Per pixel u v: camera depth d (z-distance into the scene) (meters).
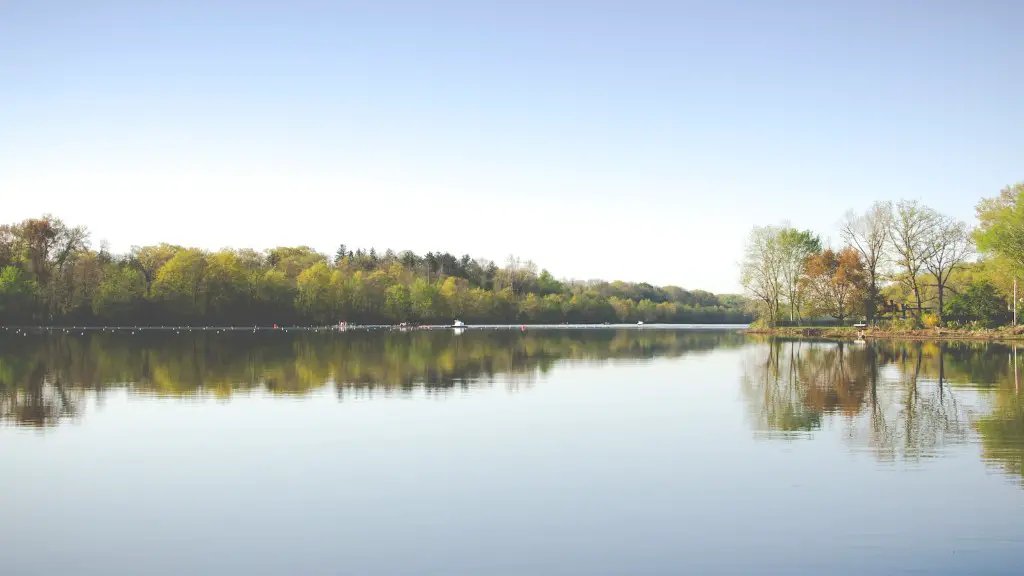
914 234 82.81
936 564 10.93
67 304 106.75
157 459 17.47
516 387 31.42
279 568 10.88
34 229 104.44
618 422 22.47
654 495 14.44
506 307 173.25
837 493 14.49
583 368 41.22
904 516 13.07
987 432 20.50
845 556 11.27
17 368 39.38
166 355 49.94
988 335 70.69
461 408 25.31
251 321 122.62
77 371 37.75
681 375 37.03
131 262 121.44
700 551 11.49
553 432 20.80
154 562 11.13
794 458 17.44
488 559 11.20
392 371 38.66
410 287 155.38
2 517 13.21
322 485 15.22
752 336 93.31
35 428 21.33
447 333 104.44
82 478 15.77
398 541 11.96
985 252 72.06
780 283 100.69
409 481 15.52
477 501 14.09
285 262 148.12
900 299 91.75
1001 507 13.53
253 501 14.13
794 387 31.48
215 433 20.61
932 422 22.17
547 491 14.76
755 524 12.71
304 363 43.53
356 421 22.58
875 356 50.44
